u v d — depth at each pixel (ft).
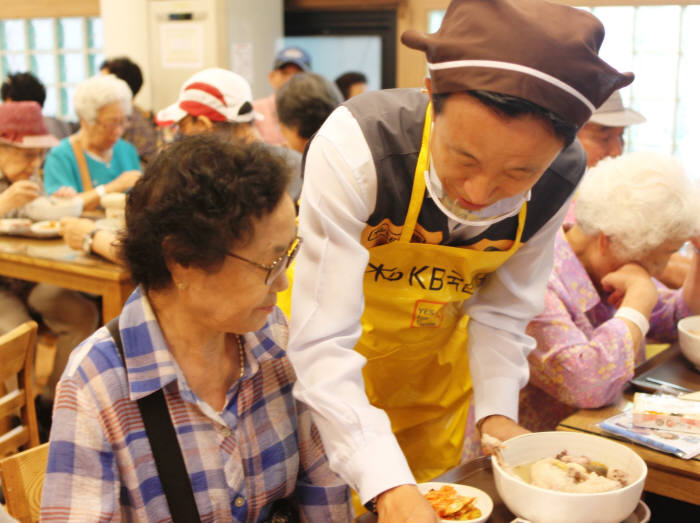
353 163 4.28
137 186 3.46
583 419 5.33
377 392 5.67
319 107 10.27
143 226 3.38
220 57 16.56
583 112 3.52
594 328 6.68
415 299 5.11
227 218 3.26
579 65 3.41
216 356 3.82
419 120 4.38
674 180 6.01
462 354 5.87
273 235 3.42
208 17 16.48
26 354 6.59
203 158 3.30
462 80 3.47
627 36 12.64
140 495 3.60
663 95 12.67
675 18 12.23
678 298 7.37
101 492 3.48
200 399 3.72
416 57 15.71
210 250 3.31
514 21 3.43
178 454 3.66
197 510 3.70
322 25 16.61
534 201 4.68
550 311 5.74
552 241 5.08
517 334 5.10
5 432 8.86
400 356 5.48
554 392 5.75
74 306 10.78
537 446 4.29
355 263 4.20
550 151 3.55
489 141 3.48
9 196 10.54
